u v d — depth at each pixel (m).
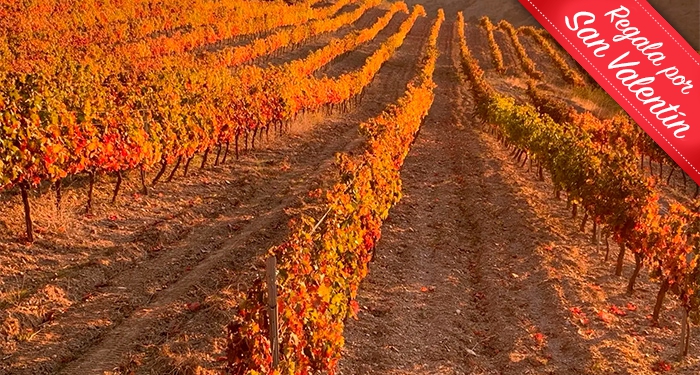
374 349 7.28
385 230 11.64
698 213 7.95
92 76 15.99
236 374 4.98
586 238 11.98
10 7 27.36
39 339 6.68
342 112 24.23
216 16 38.88
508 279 9.75
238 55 28.75
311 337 5.63
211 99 13.89
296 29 37.78
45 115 9.15
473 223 12.70
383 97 29.66
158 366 6.29
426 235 11.70
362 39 44.91
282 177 14.27
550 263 10.24
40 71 15.02
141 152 10.77
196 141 12.55
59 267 8.27
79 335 6.88
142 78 16.64
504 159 19.28
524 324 8.26
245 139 16.92
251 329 4.87
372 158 9.78
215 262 8.98
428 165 17.61
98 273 8.34
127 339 6.83
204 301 7.75
